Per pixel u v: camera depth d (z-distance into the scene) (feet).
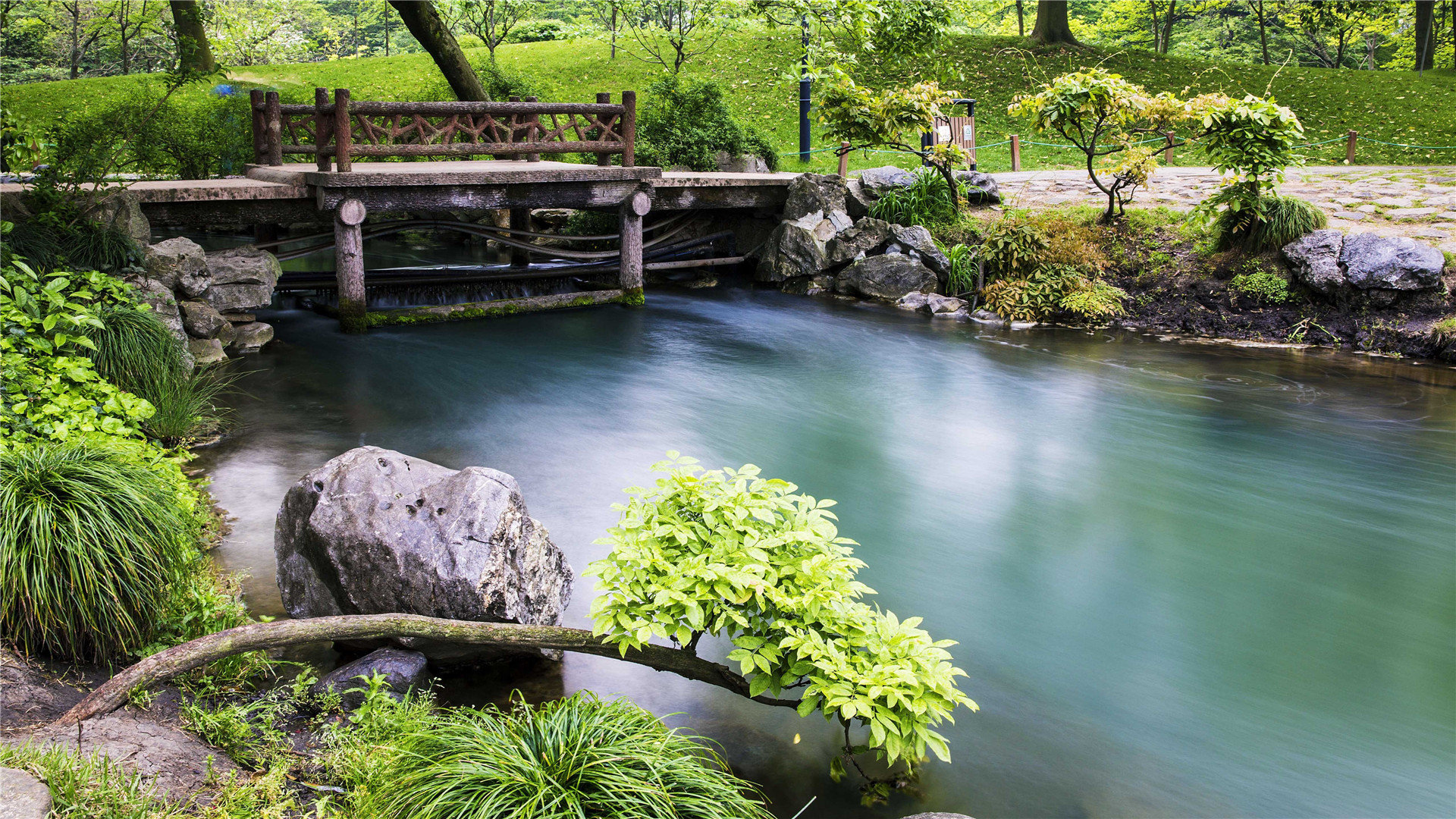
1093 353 38.73
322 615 15.46
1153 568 20.72
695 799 10.28
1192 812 13.08
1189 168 61.82
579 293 46.01
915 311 45.93
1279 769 14.12
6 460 13.93
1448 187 50.16
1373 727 15.23
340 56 144.77
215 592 15.69
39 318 23.79
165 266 32.78
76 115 72.13
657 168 43.80
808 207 49.24
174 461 20.15
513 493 15.33
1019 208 50.24
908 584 19.61
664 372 35.63
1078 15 133.69
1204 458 27.68
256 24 94.43
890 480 25.71
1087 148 45.80
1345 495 25.02
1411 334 37.35
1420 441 28.76
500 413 30.07
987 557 21.09
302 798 11.47
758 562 13.29
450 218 56.03
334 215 38.78
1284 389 33.81
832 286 49.49
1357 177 55.16
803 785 13.26
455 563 14.40
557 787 10.02
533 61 92.79
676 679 15.61
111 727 11.65
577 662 15.97
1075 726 14.97
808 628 12.94
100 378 23.54
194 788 11.06
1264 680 16.48
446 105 38.24
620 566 13.33
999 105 83.76
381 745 12.13
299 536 15.62
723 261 51.21
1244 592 19.71
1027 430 30.14
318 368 33.83
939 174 50.19
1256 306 40.88
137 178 46.37
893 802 13.03
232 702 13.53
